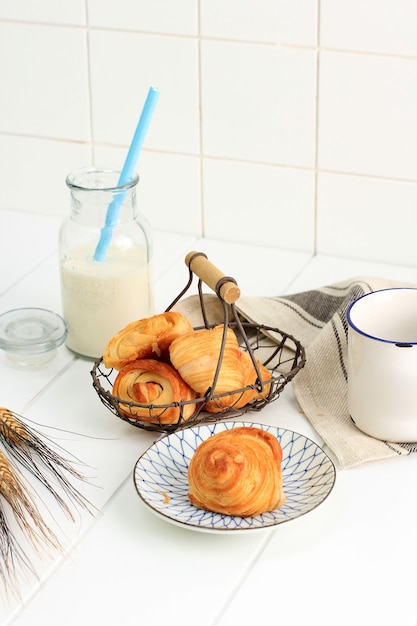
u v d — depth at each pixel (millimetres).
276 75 1374
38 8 1426
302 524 1039
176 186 1469
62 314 1319
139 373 1111
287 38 1353
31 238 1485
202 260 1135
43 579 1001
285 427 1144
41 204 1543
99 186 1230
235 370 1112
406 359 1066
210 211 1469
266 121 1399
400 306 1131
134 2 1391
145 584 995
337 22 1328
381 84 1341
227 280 1100
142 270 1220
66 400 1184
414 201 1385
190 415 1111
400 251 1415
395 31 1312
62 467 1097
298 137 1395
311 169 1406
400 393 1080
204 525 1008
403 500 1062
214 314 1255
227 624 964
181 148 1446
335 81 1354
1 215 1544
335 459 1103
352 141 1377
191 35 1385
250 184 1438
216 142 1429
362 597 982
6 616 974
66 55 1442
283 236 1453
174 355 1108
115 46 1419
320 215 1427
